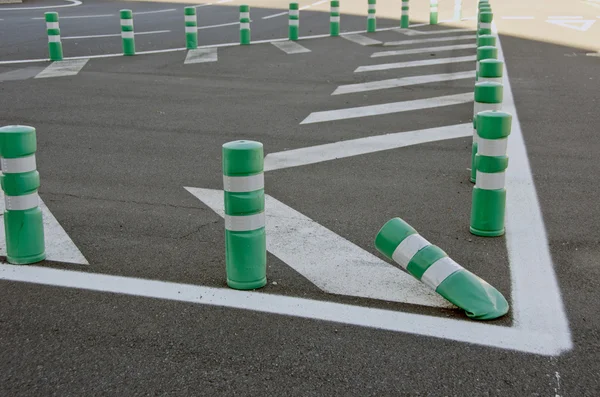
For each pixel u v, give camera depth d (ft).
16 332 14.52
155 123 34.12
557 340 14.01
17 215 17.67
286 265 17.75
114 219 21.26
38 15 84.99
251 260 16.22
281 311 15.28
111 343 14.03
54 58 52.80
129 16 54.95
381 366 13.14
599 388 12.42
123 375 12.92
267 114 35.96
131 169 26.68
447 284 15.19
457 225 20.65
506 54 54.65
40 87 43.04
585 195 23.24
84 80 45.27
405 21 73.10
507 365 13.12
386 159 27.81
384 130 32.55
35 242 17.92
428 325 14.62
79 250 18.79
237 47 59.93
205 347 13.85
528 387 12.45
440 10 91.20
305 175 25.75
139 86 43.42
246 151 15.64
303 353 13.60
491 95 22.74
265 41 63.72
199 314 15.19
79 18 81.82
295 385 12.56
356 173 25.99
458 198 23.15
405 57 54.29
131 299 15.92
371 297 15.93
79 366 13.24
